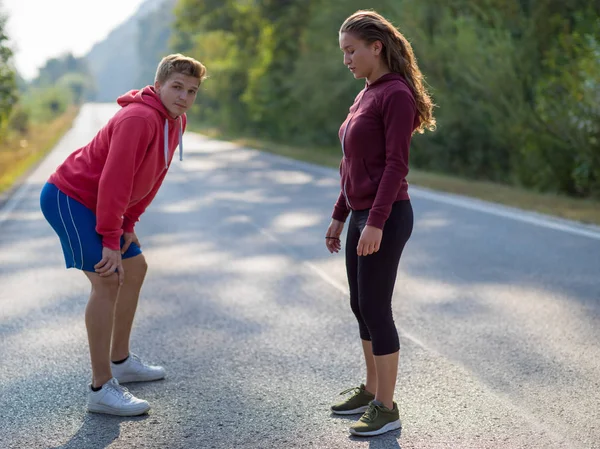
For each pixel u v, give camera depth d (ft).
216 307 17.47
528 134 46.06
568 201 35.76
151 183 11.35
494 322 15.96
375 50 9.80
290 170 56.18
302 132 96.53
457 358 13.57
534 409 11.11
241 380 12.53
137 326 15.94
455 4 55.21
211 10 143.43
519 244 24.97
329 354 13.88
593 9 43.50
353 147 10.00
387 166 9.67
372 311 10.19
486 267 21.53
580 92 41.68
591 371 12.83
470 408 11.16
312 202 37.11
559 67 44.39
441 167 57.72
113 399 11.00
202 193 41.22
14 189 44.27
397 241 9.97
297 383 12.36
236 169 57.26
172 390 12.09
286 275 20.90
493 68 47.21
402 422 10.64
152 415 11.03
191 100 11.09
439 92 54.49
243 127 131.64
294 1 103.24
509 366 13.12
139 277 12.12
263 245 25.59
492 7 51.55
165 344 14.64
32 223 31.07
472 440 10.00
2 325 16.14
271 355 13.87
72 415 11.07
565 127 41.88
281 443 9.96
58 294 18.88
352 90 79.61
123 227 11.86
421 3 56.59
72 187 11.00
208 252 24.39
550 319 16.12
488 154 54.08
